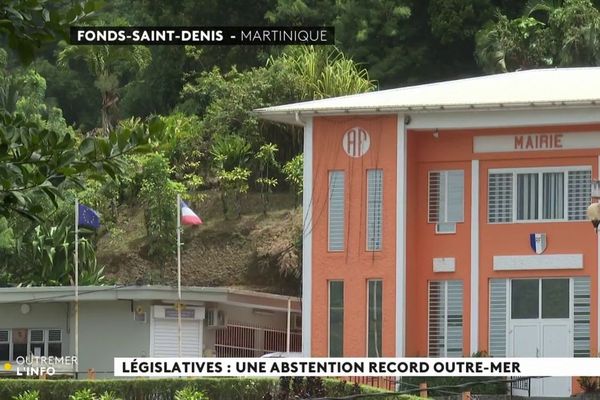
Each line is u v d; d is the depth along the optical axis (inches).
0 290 4653.1
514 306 4411.9
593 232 4365.2
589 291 4355.3
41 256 5339.6
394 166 4426.7
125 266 6048.2
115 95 7047.2
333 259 4468.5
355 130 4473.4
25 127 1439.5
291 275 5944.9
